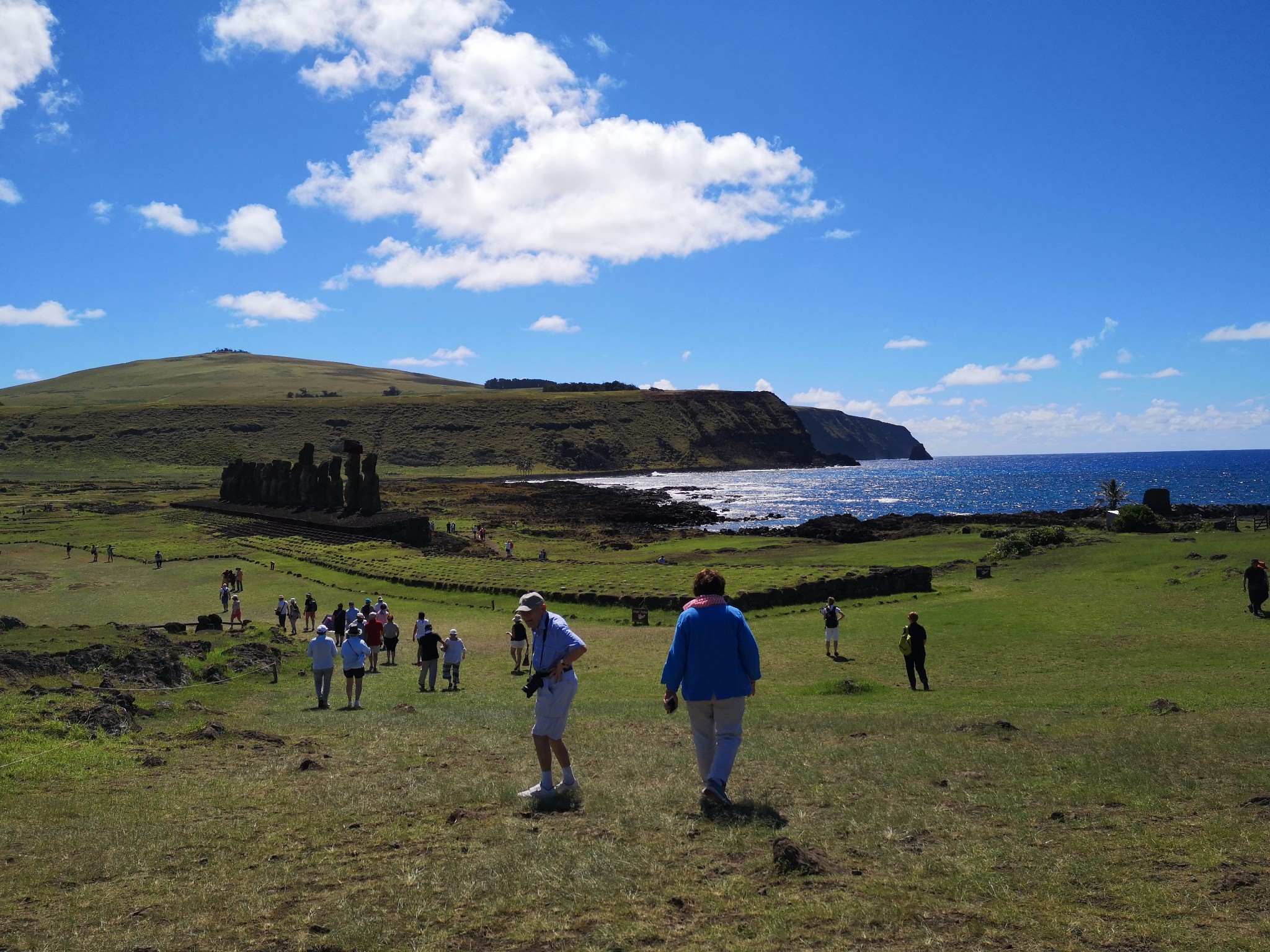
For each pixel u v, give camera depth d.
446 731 12.55
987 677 21.33
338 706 17.53
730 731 7.59
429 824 7.33
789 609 36.94
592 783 8.68
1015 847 6.18
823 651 26.70
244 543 69.69
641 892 5.54
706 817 7.18
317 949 4.89
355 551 63.62
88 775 9.45
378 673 24.94
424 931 5.08
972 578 42.91
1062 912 4.96
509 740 11.62
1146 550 42.41
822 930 4.85
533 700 18.30
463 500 133.00
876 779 8.61
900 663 24.36
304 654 26.70
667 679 7.56
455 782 8.81
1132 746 9.91
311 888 5.89
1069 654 23.64
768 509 138.62
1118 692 17.23
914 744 10.69
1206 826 6.46
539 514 116.50
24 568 57.03
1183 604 30.00
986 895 5.26
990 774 8.67
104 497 122.50
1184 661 21.56
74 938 5.09
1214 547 40.03
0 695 13.05
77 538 75.75
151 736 11.64
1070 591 35.25
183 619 38.47
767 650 27.27
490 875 5.90
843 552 60.38
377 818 7.53
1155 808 7.08
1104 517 68.00
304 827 7.36
